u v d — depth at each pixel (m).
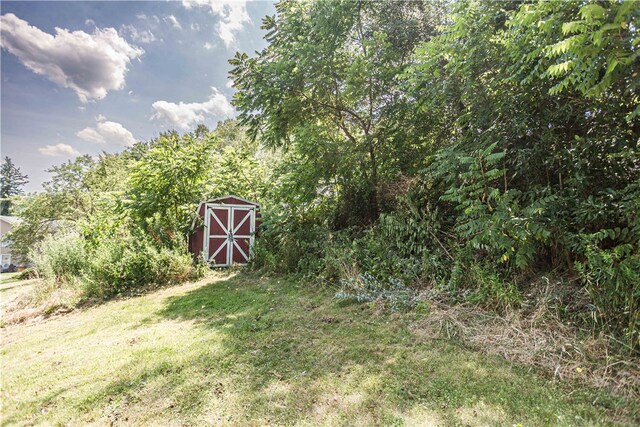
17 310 6.11
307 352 3.11
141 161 10.01
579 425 1.89
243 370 2.83
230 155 11.56
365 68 6.90
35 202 18.36
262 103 7.37
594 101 3.45
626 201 2.93
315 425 2.06
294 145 8.11
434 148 6.51
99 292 6.30
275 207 8.73
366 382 2.52
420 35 7.31
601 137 3.37
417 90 5.60
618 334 2.59
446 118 6.34
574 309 3.05
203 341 3.54
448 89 5.00
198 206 9.22
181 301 5.52
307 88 7.55
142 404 2.45
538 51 3.12
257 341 3.45
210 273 7.91
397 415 2.10
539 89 3.85
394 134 7.23
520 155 3.89
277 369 2.82
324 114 8.28
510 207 3.62
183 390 2.59
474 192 3.96
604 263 2.65
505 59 4.04
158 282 6.97
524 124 3.96
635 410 1.98
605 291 2.69
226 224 9.26
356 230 7.12
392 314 3.93
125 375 2.89
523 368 2.56
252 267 8.14
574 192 3.44
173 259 7.31
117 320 4.75
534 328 2.98
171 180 9.66
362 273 5.16
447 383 2.42
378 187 7.17
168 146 10.16
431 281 4.42
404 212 5.59
